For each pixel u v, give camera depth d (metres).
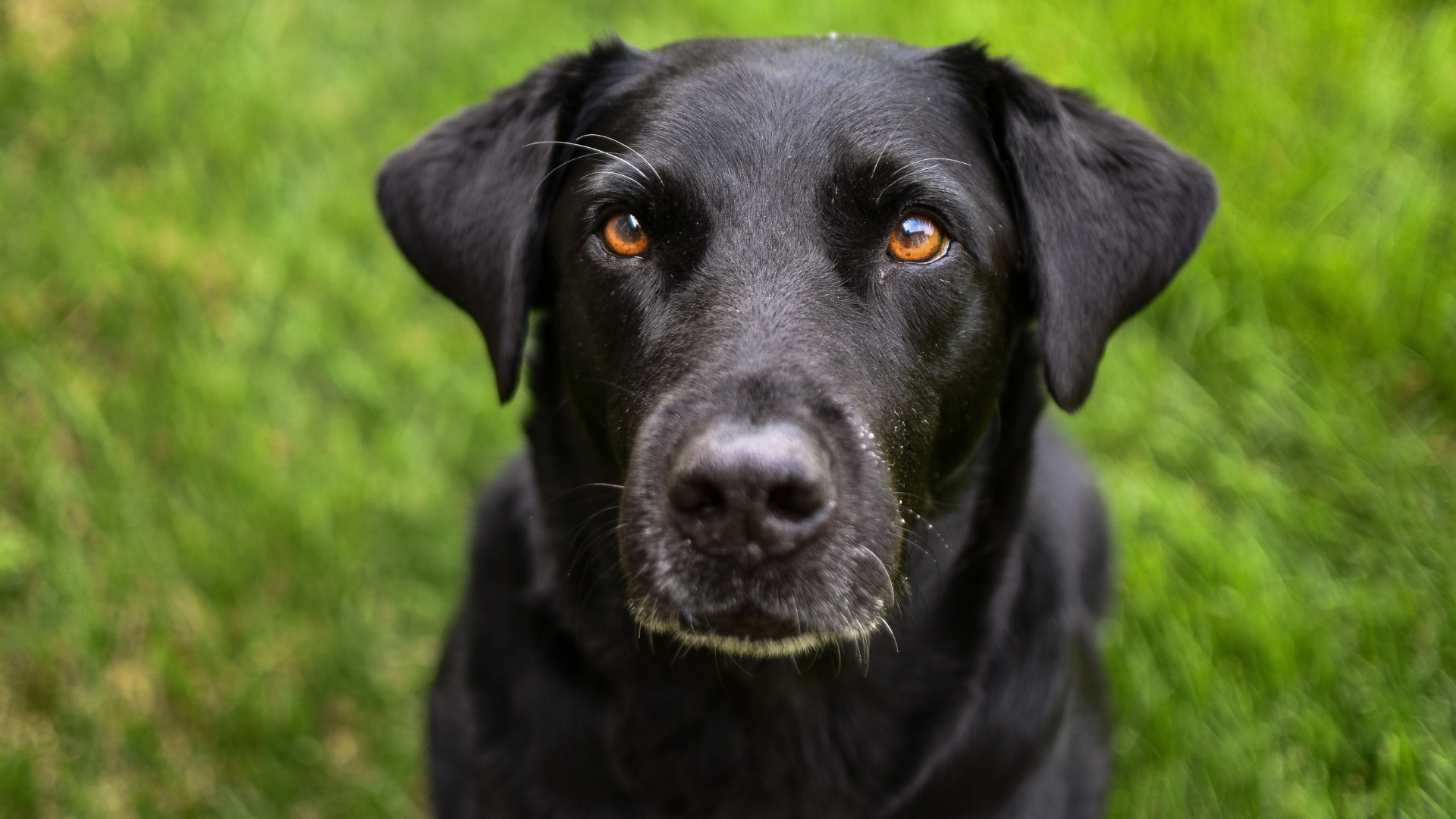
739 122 0.68
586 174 0.69
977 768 0.71
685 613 0.64
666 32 1.19
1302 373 0.89
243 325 0.95
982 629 0.71
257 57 1.13
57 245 0.96
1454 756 0.77
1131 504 0.87
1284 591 0.82
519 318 0.71
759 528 0.62
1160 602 0.82
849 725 0.71
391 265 1.01
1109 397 0.90
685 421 0.64
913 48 0.72
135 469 0.89
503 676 0.72
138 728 0.81
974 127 0.71
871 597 0.64
